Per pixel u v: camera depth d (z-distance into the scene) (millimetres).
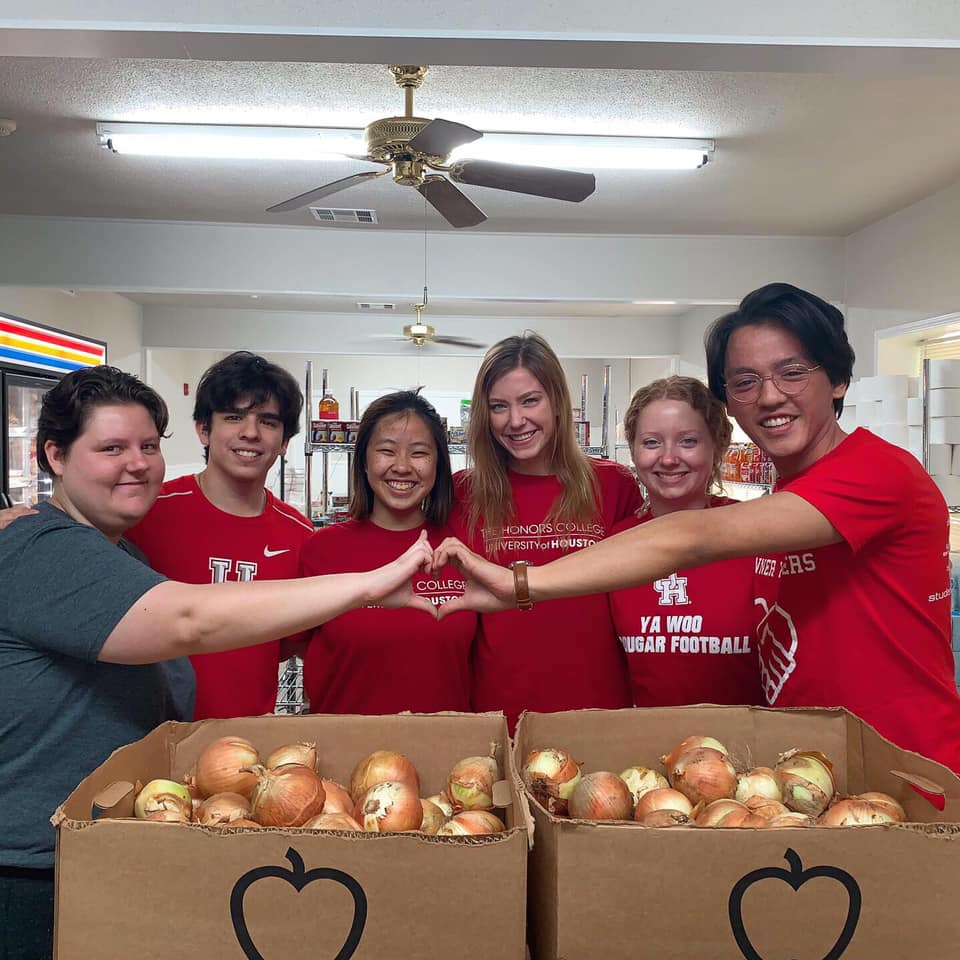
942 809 936
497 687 1884
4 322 5594
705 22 2428
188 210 5527
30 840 1088
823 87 3602
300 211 5504
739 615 1707
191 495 2008
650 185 4961
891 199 5207
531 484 2010
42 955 1092
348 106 3809
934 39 2434
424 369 12227
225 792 1021
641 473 1839
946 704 1277
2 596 1086
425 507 1943
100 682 1127
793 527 1199
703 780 1017
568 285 6090
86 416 1188
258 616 1050
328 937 796
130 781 1002
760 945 800
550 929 818
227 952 800
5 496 5430
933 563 1284
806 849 801
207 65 3406
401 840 793
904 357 5680
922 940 800
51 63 3408
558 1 2412
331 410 4797
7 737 1098
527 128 4059
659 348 9438
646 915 801
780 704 1400
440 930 793
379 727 1144
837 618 1300
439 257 6043
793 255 6133
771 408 1340
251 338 9086
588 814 998
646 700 1780
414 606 1219
